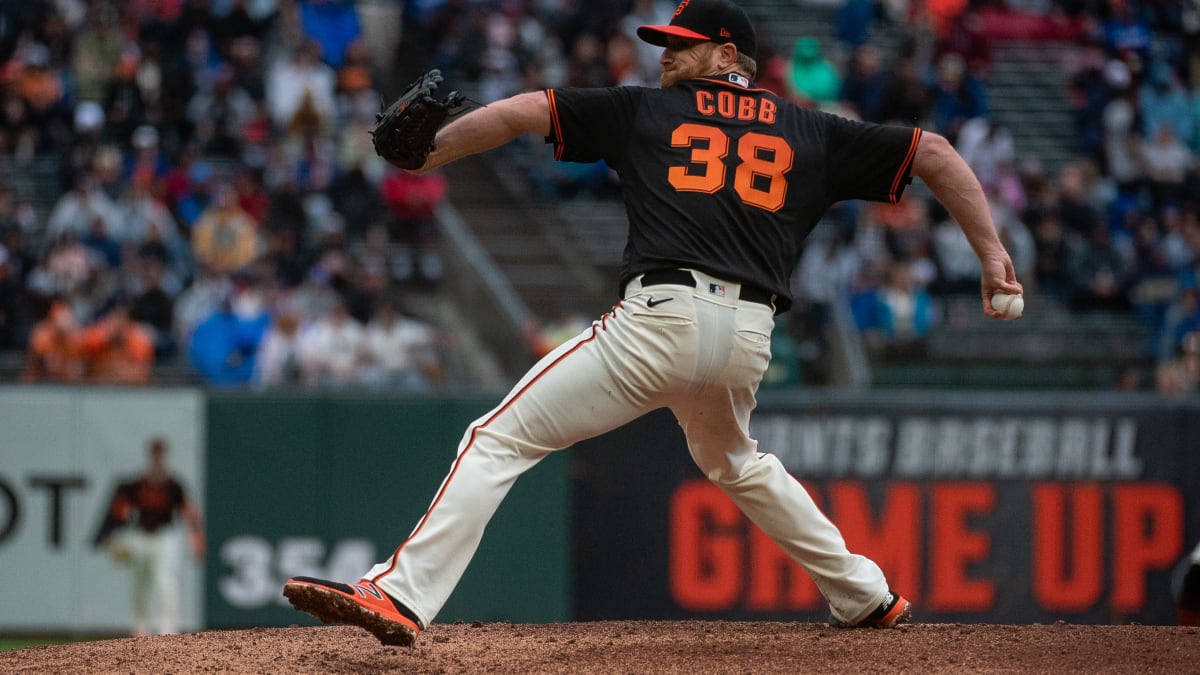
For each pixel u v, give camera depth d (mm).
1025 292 54750
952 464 41094
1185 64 67812
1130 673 16062
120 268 48656
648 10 62562
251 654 17688
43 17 58594
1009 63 68562
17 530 40125
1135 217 58781
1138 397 41531
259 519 40062
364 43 64312
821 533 18453
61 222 49500
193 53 58281
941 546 40938
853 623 18859
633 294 16188
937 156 16688
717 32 16703
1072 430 41375
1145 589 41219
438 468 40250
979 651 17109
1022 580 41031
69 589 40125
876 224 52719
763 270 16312
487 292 49438
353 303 47156
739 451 17688
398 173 53562
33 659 17938
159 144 54500
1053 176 62562
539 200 58188
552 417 16344
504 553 40344
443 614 40000
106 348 44344
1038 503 41188
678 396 16438
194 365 45688
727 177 16172
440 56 61719
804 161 16531
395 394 40344
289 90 56125
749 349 16219
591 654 17109
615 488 40719
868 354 49062
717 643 17750
